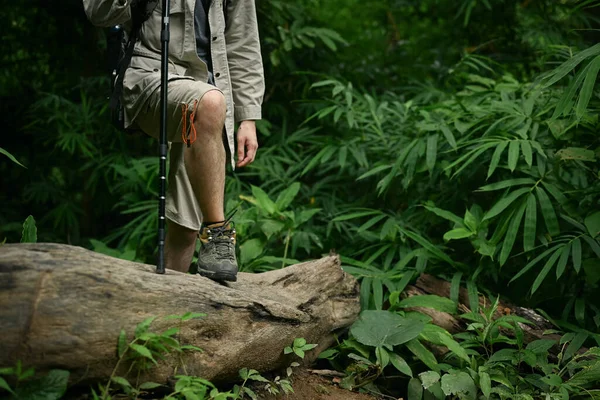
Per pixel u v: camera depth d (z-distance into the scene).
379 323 2.86
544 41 5.12
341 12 6.58
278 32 4.78
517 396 2.53
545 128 3.61
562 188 3.31
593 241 3.00
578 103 2.62
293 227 3.56
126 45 2.56
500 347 2.96
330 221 3.84
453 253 3.52
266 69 4.91
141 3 2.49
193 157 2.37
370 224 3.53
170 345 2.05
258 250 3.45
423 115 3.93
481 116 3.72
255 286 2.67
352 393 2.69
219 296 2.28
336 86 4.05
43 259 1.92
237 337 2.30
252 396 2.36
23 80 5.30
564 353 2.88
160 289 2.12
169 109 2.39
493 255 3.18
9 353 1.82
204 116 2.34
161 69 2.29
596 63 2.65
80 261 1.98
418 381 2.69
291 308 2.53
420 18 6.23
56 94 5.24
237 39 2.67
